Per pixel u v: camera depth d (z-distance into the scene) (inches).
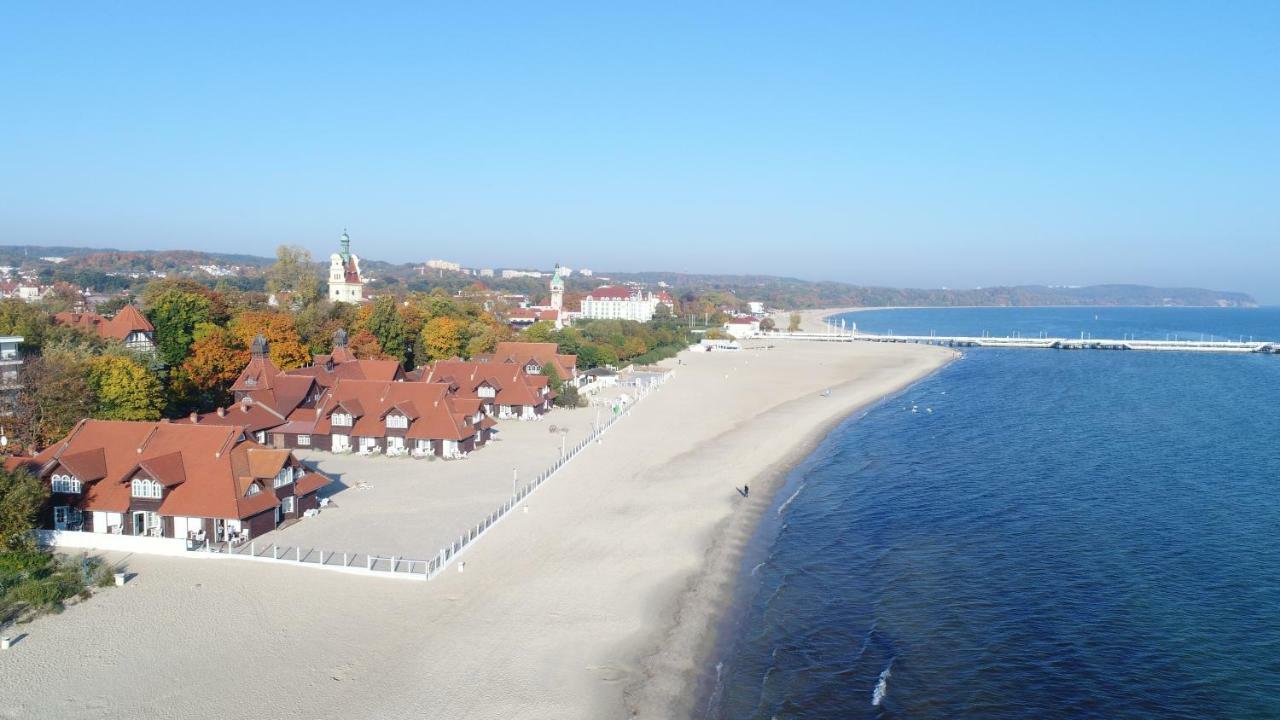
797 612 2207.2
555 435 4402.1
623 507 3090.6
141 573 2281.0
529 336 7342.5
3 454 2812.5
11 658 1788.9
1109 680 1847.9
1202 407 5693.9
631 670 1861.5
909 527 2933.1
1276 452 4092.0
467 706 1673.2
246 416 3919.8
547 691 1747.0
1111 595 2301.9
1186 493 3316.9
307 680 1742.1
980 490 3417.8
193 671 1760.6
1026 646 2009.1
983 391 6673.2
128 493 2576.3
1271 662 1915.6
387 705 1660.9
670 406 5595.5
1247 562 2527.1
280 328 5147.6
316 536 2635.3
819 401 6003.9
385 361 4933.6
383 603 2133.4
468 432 3949.3
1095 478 3587.6
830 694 1795.0
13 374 3496.6
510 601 2181.3
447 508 2977.4
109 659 1798.7
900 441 4493.1
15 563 2182.6
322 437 3954.2
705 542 2743.6
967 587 2374.5
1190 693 1791.3
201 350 4436.5
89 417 3420.3
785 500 3297.2
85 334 4503.0
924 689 1815.9
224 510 2519.7
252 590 2183.8
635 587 2325.3
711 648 1996.8
